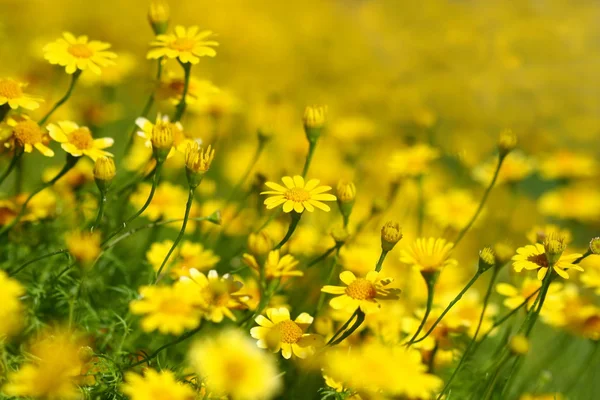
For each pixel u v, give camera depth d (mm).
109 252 697
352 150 810
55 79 778
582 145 1225
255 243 646
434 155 752
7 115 667
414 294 725
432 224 813
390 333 685
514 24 1340
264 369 615
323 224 791
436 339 678
